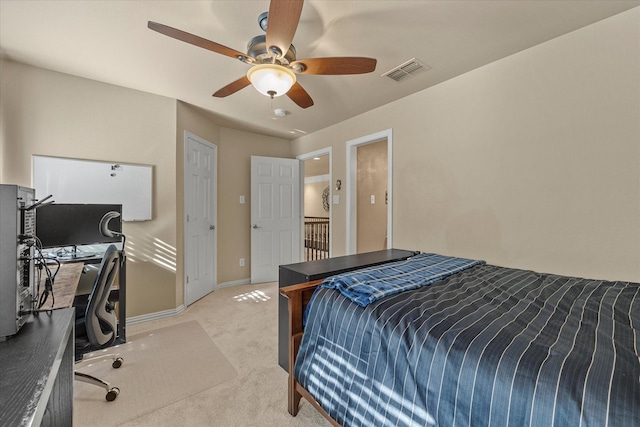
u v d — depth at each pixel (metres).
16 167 2.26
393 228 3.01
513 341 0.92
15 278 0.78
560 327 1.01
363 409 1.11
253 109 3.29
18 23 1.75
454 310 1.17
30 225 0.95
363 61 1.70
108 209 2.48
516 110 2.10
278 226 4.46
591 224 1.79
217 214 3.95
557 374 0.76
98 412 1.57
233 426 1.48
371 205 4.32
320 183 9.45
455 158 2.48
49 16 1.68
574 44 1.83
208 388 1.79
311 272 1.76
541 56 1.97
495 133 2.22
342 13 1.64
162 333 2.58
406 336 1.06
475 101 2.33
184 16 1.68
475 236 2.36
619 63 1.67
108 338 1.66
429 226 2.68
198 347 2.32
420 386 0.96
